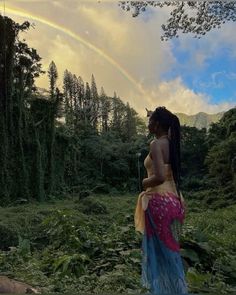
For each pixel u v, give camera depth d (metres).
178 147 4.04
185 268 5.82
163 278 3.92
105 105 75.44
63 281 5.11
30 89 40.94
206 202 34.91
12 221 18.20
